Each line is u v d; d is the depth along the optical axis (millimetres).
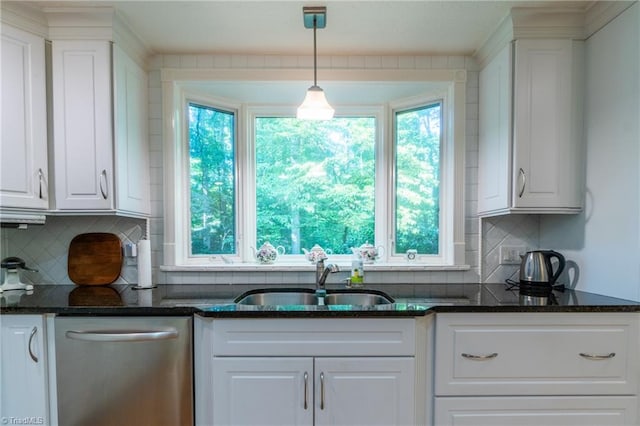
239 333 1367
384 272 1973
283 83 1987
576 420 1386
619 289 1456
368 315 1357
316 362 1364
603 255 1527
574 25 1600
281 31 1726
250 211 2236
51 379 1419
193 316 1413
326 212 2258
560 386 1390
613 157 1471
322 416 1367
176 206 1975
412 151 2189
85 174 1625
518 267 1979
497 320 1401
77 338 1372
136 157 1820
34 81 1570
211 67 1952
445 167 2074
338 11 1558
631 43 1384
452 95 1988
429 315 1420
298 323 1369
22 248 1909
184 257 2049
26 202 1546
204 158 2139
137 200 1828
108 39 1605
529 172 1620
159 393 1394
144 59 1898
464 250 1970
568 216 1740
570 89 1621
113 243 1939
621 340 1375
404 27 1692
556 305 1385
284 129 2268
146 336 1360
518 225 1980
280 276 1977
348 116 2264
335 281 1984
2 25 1496
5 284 1748
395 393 1370
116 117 1638
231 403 1362
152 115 1952
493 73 1793
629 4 1388
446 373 1404
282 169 2264
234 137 2240
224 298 1595
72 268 1914
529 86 1613
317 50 1909
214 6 1524
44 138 1598
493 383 1400
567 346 1385
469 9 1555
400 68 1968
